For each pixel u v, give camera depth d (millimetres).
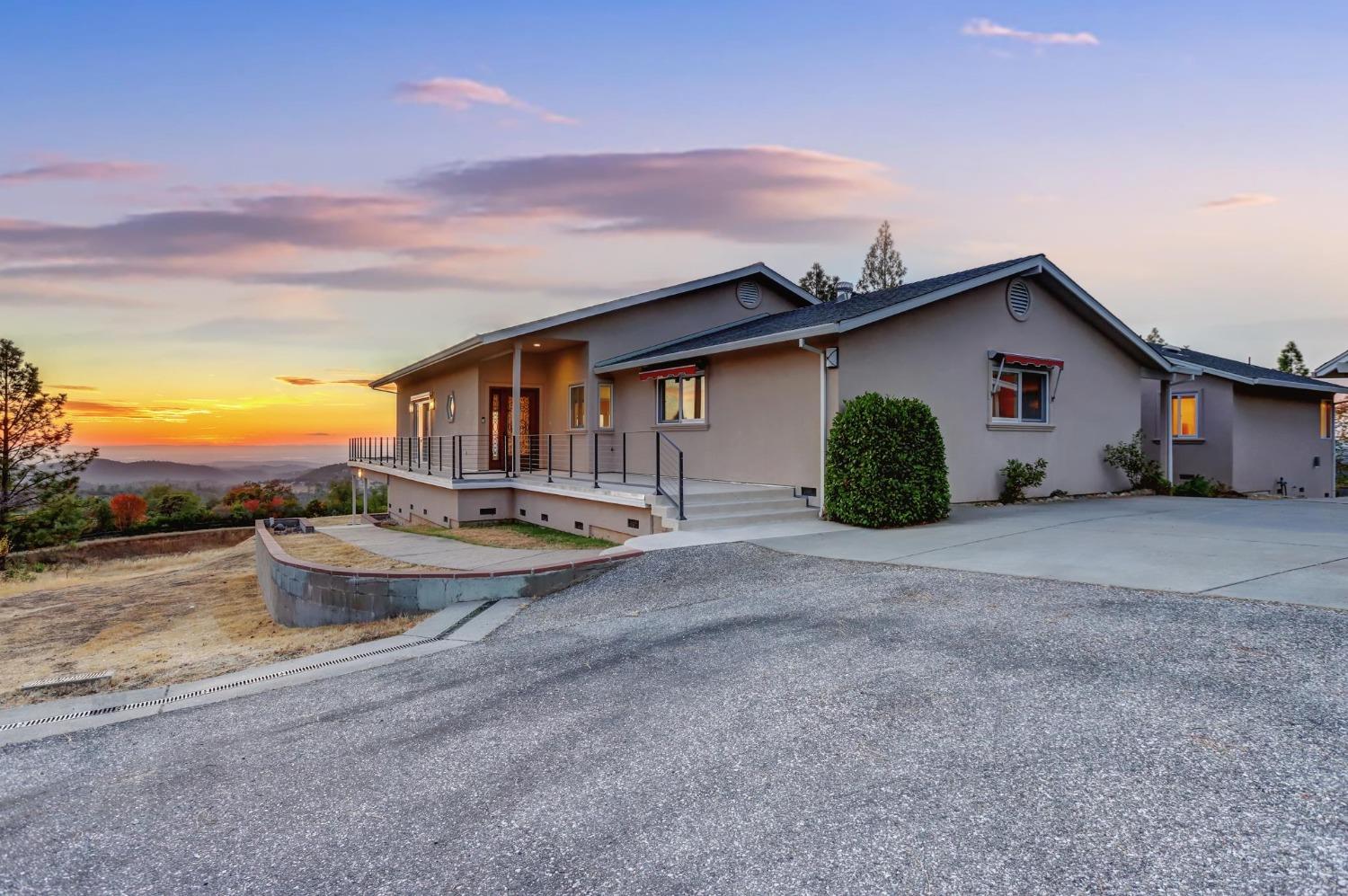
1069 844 2402
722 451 13289
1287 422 18844
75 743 4090
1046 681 3920
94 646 8578
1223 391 17375
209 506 30781
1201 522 9969
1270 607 5051
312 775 3393
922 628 5094
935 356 12172
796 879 2299
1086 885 2178
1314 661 3961
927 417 10516
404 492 19906
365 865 2557
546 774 3225
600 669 4754
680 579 7332
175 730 4223
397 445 21625
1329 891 2078
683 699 4043
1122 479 15461
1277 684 3684
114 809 3154
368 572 7621
